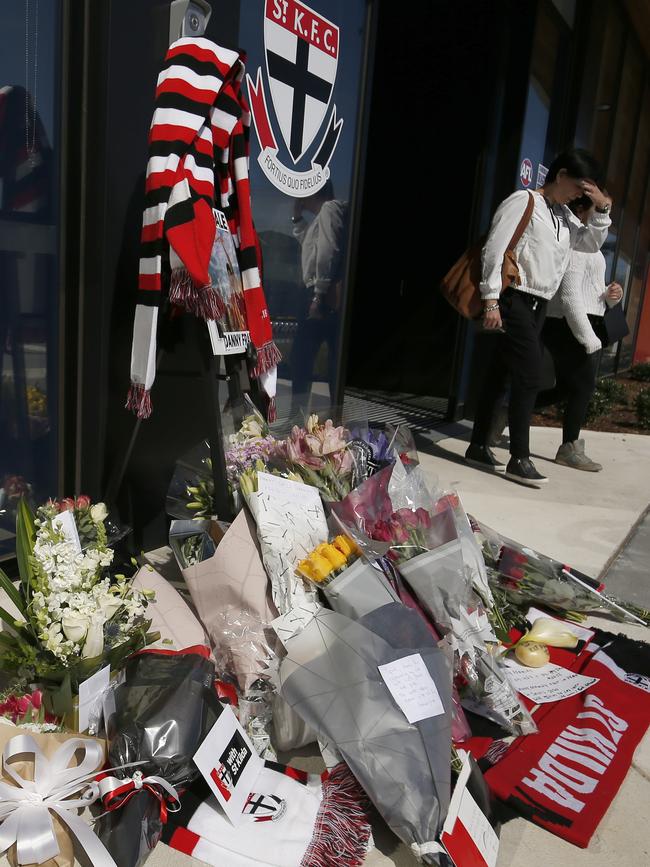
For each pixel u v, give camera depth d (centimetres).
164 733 169
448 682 193
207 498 253
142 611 202
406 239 721
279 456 253
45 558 189
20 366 265
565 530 399
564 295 491
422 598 220
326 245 412
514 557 294
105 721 180
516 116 625
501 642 265
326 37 373
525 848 177
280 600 210
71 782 163
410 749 173
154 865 161
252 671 205
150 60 261
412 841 165
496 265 431
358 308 764
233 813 170
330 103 388
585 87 724
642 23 847
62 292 270
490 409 505
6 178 248
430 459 521
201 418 313
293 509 224
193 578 219
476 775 185
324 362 437
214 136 252
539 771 202
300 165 379
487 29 616
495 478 488
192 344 249
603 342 521
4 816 158
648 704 238
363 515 225
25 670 186
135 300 277
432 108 667
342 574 203
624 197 1022
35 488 279
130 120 260
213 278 247
